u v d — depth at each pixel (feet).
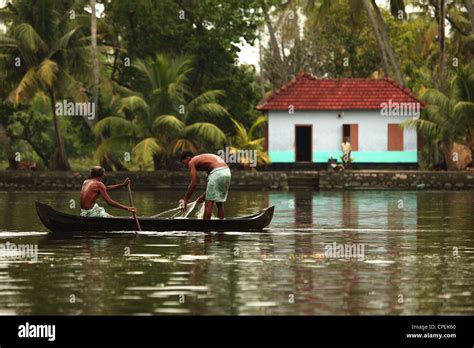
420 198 159.63
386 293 58.49
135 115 209.15
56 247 80.28
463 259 73.51
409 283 61.93
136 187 194.90
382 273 66.08
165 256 74.69
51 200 153.99
